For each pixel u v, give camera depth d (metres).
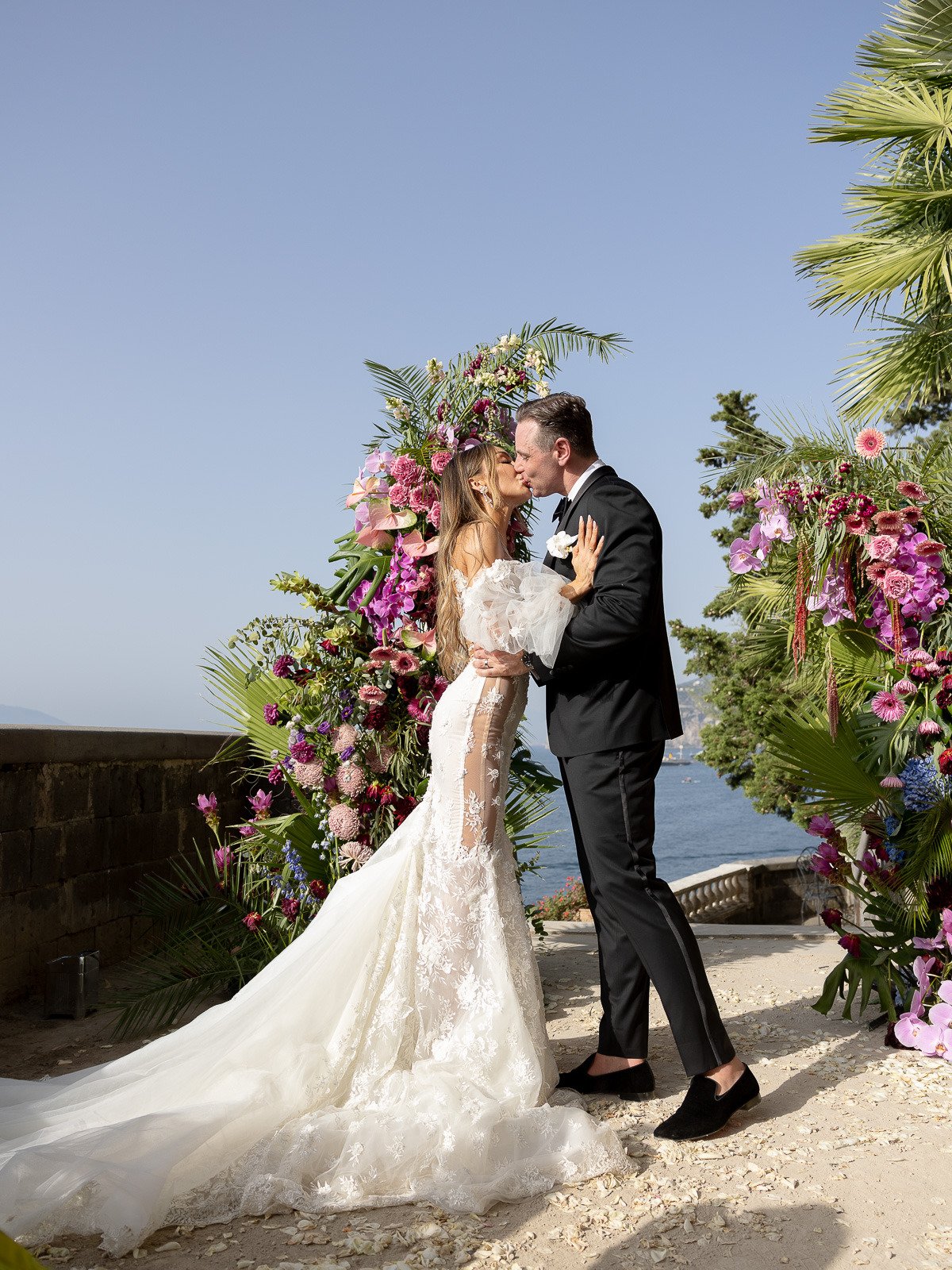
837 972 4.16
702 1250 2.30
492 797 3.31
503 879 3.32
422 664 4.29
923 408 12.53
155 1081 2.97
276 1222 2.49
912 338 7.14
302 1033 3.05
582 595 3.19
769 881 12.16
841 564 4.12
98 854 5.62
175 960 4.83
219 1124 2.71
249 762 7.52
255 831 4.77
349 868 4.34
